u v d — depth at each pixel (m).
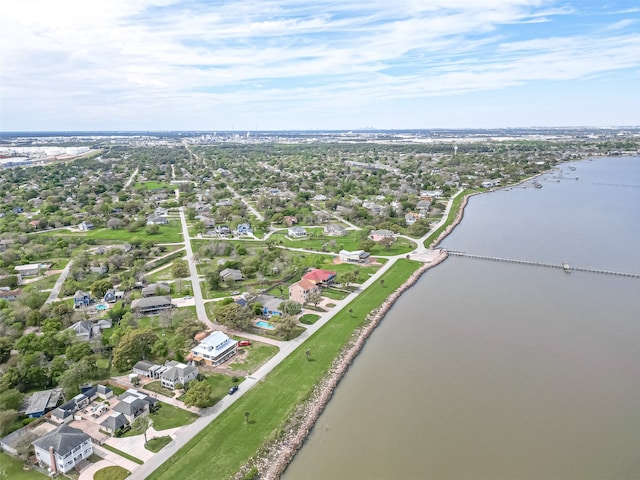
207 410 88.19
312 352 110.06
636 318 128.88
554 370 102.44
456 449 78.56
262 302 133.38
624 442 79.69
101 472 72.44
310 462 76.25
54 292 148.75
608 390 94.69
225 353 106.75
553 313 133.00
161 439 80.12
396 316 132.25
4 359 104.38
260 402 90.75
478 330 122.69
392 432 83.12
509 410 88.69
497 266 178.00
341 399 93.19
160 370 99.00
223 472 73.00
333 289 150.75
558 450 77.88
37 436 78.81
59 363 98.94
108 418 83.00
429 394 94.31
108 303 139.62
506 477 72.12
